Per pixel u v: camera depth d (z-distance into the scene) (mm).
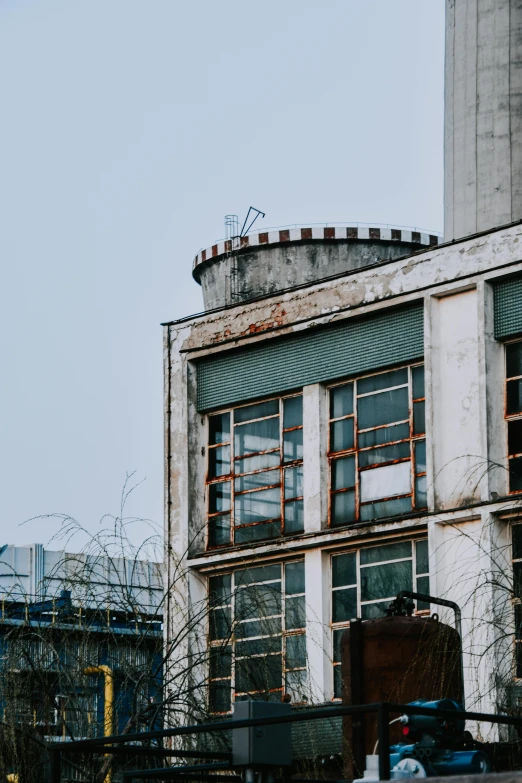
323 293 22812
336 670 21719
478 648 18375
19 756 15531
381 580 21625
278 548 22547
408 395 21828
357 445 22344
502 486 20359
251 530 23328
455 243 21297
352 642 17781
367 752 16984
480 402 20641
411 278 21719
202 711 16250
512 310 20703
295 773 16234
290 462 23062
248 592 18359
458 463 20750
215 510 23906
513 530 20031
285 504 23016
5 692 15602
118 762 16281
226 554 23141
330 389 22875
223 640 18031
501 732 18109
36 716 15680
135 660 16234
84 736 15789
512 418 20531
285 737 10492
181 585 23297
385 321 22172
